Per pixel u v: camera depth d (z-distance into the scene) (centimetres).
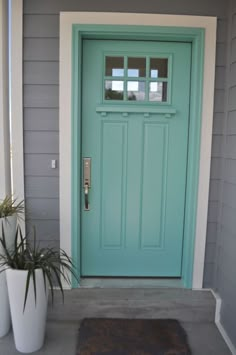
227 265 221
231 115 218
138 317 236
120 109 238
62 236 239
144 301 235
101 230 254
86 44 234
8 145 231
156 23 222
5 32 219
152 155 247
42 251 209
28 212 238
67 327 225
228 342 212
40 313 196
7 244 205
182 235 255
